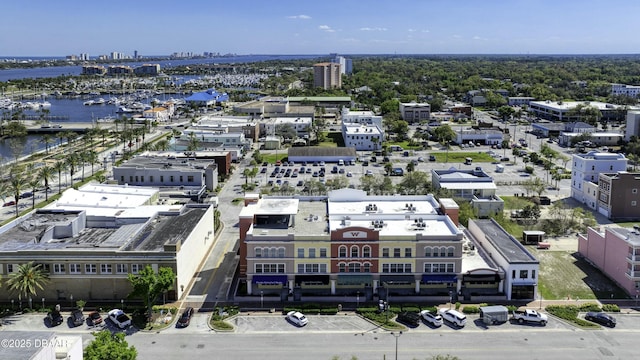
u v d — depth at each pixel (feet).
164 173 597.52
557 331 321.52
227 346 305.12
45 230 390.01
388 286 372.58
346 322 333.21
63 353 225.97
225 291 376.48
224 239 483.10
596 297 370.12
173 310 344.08
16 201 563.07
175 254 356.38
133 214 434.30
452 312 330.95
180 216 438.81
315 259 363.76
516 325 328.70
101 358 237.25
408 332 319.88
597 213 563.07
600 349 301.43
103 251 356.59
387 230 378.94
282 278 363.97
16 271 355.15
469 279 369.50
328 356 294.66
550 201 606.14
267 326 328.29
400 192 593.83
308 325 329.31
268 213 381.19
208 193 633.20
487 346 303.89
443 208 408.46
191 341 310.86
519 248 388.16
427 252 363.15
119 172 598.34
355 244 361.30
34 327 325.62
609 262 401.70
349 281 363.35
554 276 403.34
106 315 340.80
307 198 447.01
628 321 335.06
